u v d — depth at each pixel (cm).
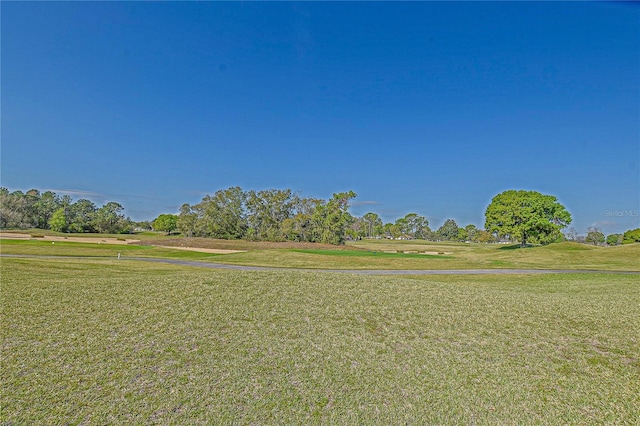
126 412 461
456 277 2170
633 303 1073
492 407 500
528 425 462
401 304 962
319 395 515
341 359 632
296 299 961
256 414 466
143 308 867
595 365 633
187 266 2523
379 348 685
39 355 609
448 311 924
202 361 606
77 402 479
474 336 761
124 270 1839
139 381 536
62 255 3120
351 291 1063
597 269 2762
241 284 1091
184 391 513
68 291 1011
